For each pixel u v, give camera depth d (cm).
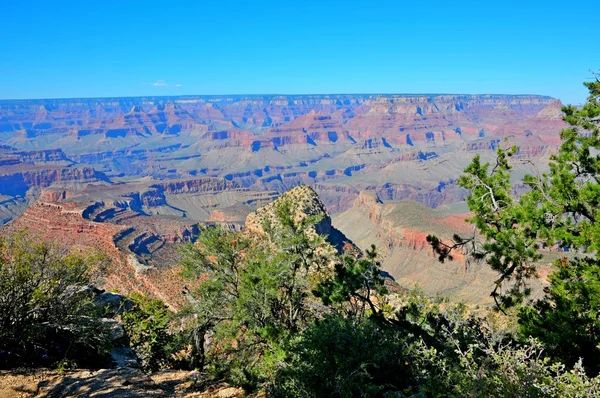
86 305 1514
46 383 1197
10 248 1380
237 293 2105
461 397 968
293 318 2036
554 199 1639
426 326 1939
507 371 1013
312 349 1224
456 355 1402
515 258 1625
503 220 1725
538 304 1753
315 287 2030
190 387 1330
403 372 1278
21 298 1320
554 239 1570
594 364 1413
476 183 1858
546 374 1020
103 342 1488
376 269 1917
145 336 2166
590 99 1705
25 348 1331
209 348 2356
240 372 1380
